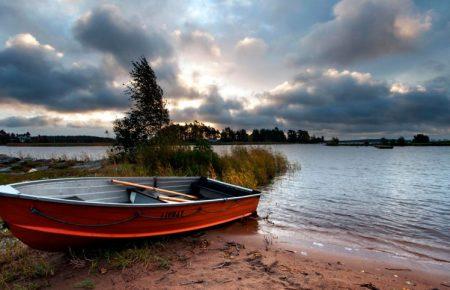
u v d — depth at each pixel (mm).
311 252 5930
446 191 14883
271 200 11586
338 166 30406
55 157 26109
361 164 34250
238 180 12617
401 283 4586
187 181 9539
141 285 4180
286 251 5902
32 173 14766
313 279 4520
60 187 6223
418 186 16625
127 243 5688
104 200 7086
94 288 4094
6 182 12289
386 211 10180
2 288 4094
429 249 6406
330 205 10953
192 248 5895
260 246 6184
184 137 15242
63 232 4746
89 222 4938
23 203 4352
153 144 14648
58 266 4840
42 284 4191
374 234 7434
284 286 4227
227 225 7816
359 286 4352
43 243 4781
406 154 69062
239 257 5441
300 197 12375
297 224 8172
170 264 4992
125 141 19078
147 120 19578
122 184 7375
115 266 4793
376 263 5457
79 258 5129
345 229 7824
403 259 5738
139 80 19531
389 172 24578
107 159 19766
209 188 9266
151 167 13438
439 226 8312
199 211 6641
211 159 14305
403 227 8156
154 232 5898
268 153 21250
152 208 5590
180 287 4125
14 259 5121
